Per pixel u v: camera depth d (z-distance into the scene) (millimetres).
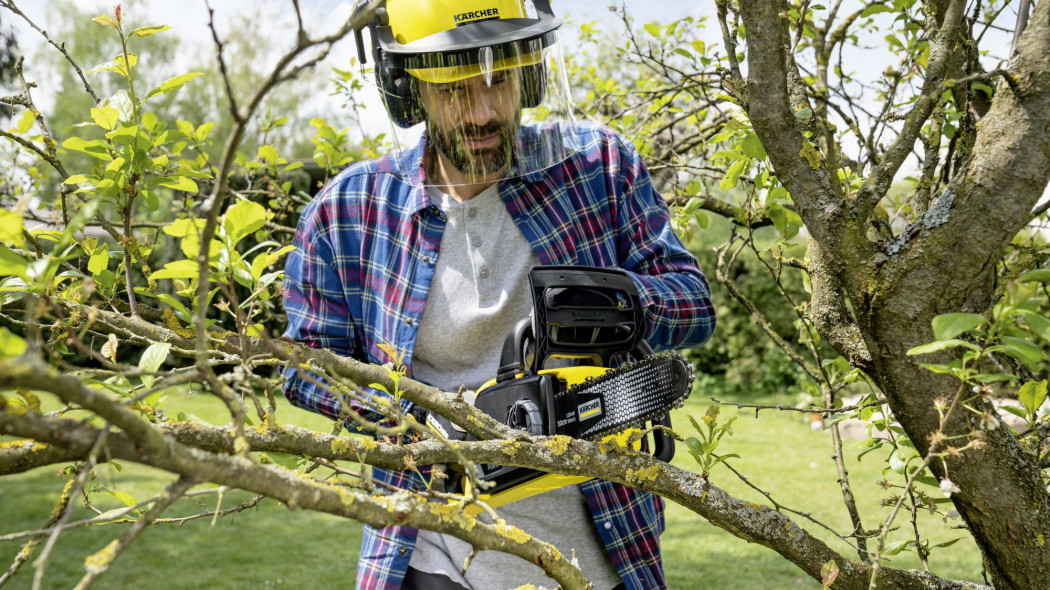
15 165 3279
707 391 11430
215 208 678
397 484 1624
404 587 1665
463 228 1714
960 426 1106
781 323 11305
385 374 1224
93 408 621
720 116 2475
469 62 1471
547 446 1130
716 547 5480
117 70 1324
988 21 1479
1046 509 1120
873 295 1113
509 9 1506
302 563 5137
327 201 1769
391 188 1751
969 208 1043
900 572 1239
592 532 1674
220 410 9461
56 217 1961
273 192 3189
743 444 8148
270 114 3289
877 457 7520
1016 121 1017
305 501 817
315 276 1759
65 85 21000
